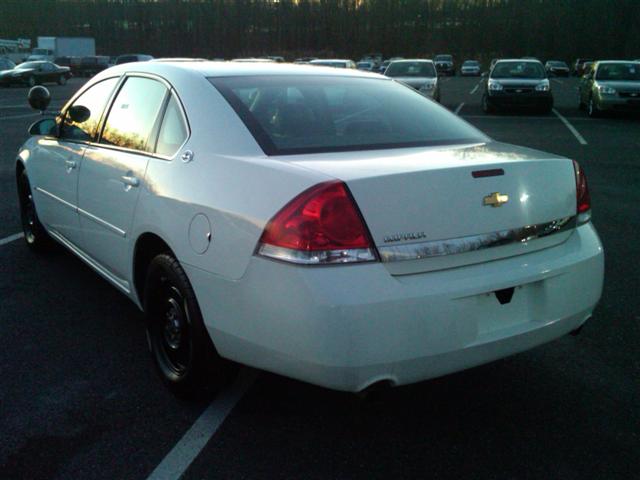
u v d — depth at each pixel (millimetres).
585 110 19766
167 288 3023
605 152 11594
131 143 3426
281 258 2342
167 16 90438
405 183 2400
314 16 94125
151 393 3131
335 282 2271
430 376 2457
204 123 2965
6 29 88375
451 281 2428
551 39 90625
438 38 95438
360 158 2672
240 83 3211
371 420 2916
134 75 3682
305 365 2338
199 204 2709
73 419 2893
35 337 3754
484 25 93938
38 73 33469
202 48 91875
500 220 2578
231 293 2533
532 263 2643
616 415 2971
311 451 2676
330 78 3555
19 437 2744
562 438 2783
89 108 4039
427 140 3094
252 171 2596
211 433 2791
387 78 3889
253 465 2578
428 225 2422
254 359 2537
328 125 3045
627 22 86250
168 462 2588
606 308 4242
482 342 2504
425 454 2664
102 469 2537
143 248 3256
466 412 2996
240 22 92250
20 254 5355
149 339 3232
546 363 3490
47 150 4523
